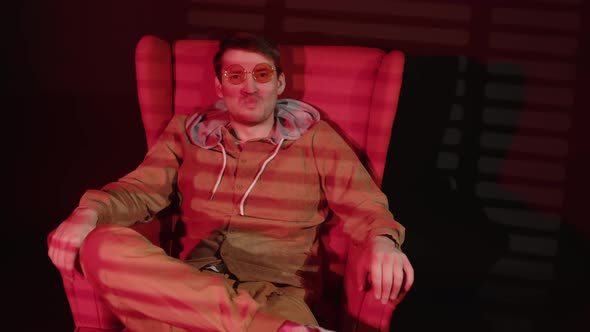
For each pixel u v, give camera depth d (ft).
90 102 6.68
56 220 7.11
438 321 5.61
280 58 4.65
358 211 4.05
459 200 6.09
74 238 3.57
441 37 5.76
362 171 4.28
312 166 4.33
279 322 3.24
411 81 5.89
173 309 3.31
